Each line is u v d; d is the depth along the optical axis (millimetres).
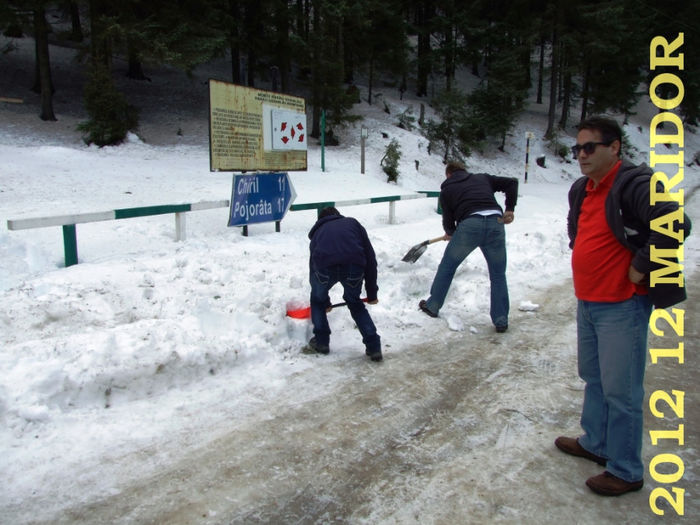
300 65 24016
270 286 5168
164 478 2650
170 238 7254
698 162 35562
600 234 2484
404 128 25312
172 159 16203
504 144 29797
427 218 11891
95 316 4281
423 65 32219
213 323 4250
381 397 3600
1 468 2658
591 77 34562
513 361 4293
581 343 2787
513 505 2502
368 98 28938
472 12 33312
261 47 23188
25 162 12266
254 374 3861
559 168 29484
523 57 36469
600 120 2414
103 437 2986
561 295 6246
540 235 8781
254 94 7672
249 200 7723
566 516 2432
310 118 24094
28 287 4547
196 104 23406
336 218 4211
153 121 20578
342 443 3020
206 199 10195
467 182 5020
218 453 2883
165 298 4695
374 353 4180
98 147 16312
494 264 4934
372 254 4164
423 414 3387
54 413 3111
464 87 36906
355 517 2402
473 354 4422
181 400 3445
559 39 32312
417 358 4309
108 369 3373
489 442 3070
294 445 2984
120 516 2363
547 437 3135
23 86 21219
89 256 6137
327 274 4086
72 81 22875
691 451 3004
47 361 3344
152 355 3574
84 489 2541
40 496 2479
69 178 10945
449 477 2719
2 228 6617
